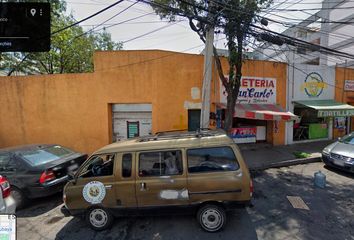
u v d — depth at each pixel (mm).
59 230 4809
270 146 11836
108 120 10312
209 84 7934
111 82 10164
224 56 10812
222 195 4336
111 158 4730
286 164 9227
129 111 10375
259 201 5812
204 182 4348
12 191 5746
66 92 10602
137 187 4445
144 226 4758
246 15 7781
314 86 12906
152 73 9859
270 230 4500
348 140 8656
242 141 11953
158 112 9914
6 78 11039
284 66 12070
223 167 4391
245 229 4539
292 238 4238
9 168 5922
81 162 6758
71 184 4641
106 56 10109
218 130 5457
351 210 5301
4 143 11359
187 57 10273
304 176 7820
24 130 11133
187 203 4418
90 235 4559
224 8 7230
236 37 8359
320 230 4500
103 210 4621
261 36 8352
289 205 5574
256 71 11438
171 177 4406
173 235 4402
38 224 5082
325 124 13594
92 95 10352
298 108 12953
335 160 8039
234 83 8844
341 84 13766
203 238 4277
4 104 11172
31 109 10984
